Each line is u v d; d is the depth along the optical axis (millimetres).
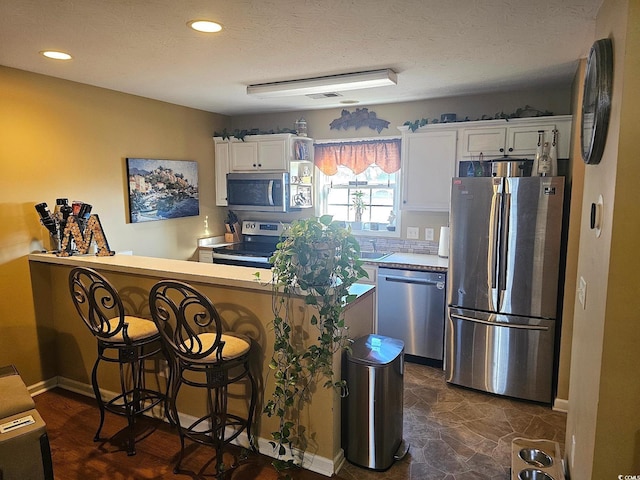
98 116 3707
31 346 3373
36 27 2258
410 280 3906
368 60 2873
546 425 2984
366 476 2443
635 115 1455
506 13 2066
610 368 1555
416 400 3328
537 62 2914
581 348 2041
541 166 3279
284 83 3457
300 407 2498
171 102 4387
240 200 4949
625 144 1471
